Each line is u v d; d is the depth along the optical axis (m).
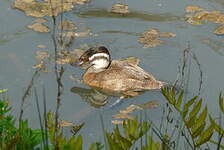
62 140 6.23
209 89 15.05
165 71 16.08
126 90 15.70
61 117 13.77
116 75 15.98
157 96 15.11
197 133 6.34
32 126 13.14
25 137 7.19
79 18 18.41
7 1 19.22
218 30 17.89
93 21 18.30
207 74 15.78
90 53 16.27
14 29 17.62
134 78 15.80
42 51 16.58
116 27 18.14
